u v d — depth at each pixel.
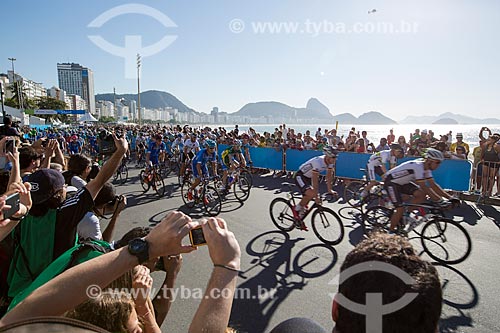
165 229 0.83
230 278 0.80
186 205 6.96
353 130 11.30
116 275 0.78
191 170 7.17
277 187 9.04
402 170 4.41
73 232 1.88
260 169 11.72
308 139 11.34
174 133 17.58
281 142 11.09
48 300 0.72
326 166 4.85
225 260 0.83
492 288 3.31
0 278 1.85
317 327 0.98
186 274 3.62
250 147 11.77
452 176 7.24
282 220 5.21
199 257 4.06
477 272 3.67
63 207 1.84
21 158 2.96
